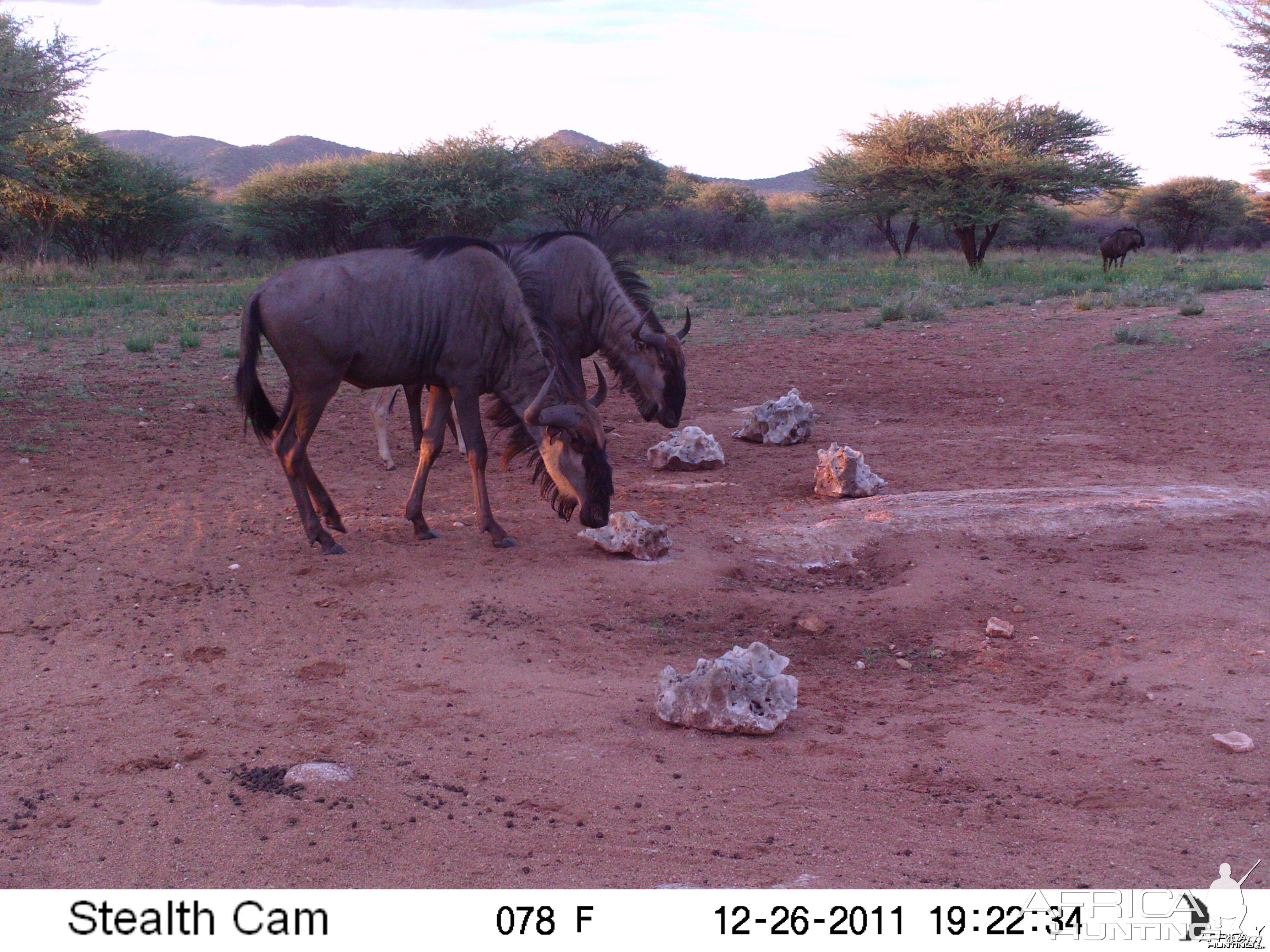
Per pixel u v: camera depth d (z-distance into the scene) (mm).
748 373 15242
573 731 4629
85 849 3562
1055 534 7488
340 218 44562
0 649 5336
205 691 4922
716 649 5711
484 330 6742
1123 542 7328
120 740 4410
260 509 7926
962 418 12180
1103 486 8727
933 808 3982
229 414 11695
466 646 5516
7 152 13789
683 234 48375
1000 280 27406
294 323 6406
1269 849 3613
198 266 39375
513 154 44344
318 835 3680
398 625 5777
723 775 4258
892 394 13648
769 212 61812
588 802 4000
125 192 39062
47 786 4000
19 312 20516
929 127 33531
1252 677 5141
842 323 19781
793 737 4660
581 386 8648
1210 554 7043
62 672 5082
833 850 3652
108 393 12711
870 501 8312
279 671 5168
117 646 5406
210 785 4039
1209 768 4258
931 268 31828
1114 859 3570
